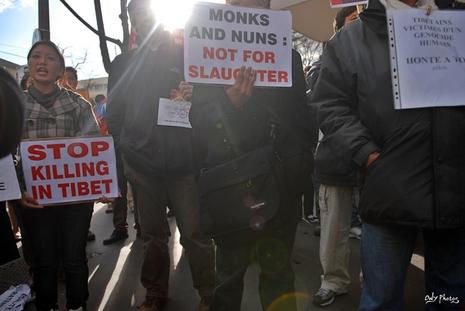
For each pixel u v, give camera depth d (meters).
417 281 3.40
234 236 2.00
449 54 1.81
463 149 1.80
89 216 2.77
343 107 1.95
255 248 2.10
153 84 2.94
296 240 4.75
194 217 2.99
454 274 1.91
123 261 4.34
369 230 1.91
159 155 2.90
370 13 1.91
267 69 1.97
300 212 2.14
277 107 2.01
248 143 1.97
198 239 2.99
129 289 3.61
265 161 1.93
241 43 1.94
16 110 0.68
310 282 3.52
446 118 1.77
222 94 1.92
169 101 2.93
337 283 3.12
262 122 1.98
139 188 2.99
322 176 3.06
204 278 3.02
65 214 2.73
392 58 1.79
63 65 2.82
